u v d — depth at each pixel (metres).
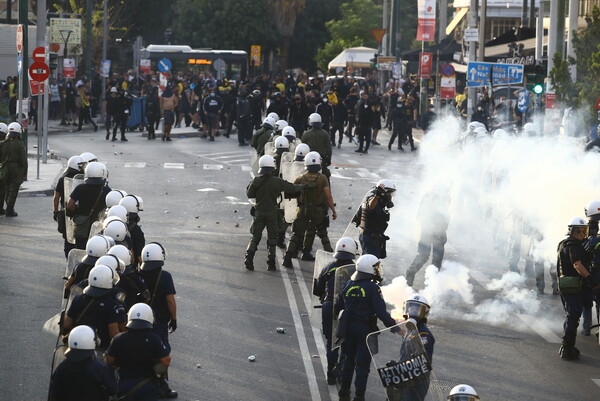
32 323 25.08
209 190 50.94
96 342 15.81
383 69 114.38
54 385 15.11
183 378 21.06
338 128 74.19
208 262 33.78
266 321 26.09
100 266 17.39
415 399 16.06
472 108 81.31
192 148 71.75
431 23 95.19
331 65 143.88
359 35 170.25
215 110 77.56
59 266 32.16
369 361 19.08
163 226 40.62
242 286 30.23
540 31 81.50
